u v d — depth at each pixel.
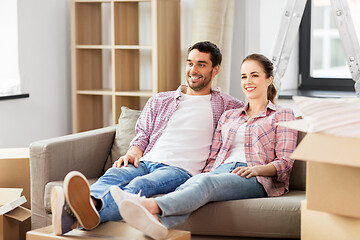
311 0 4.16
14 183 3.13
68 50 4.40
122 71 4.13
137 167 2.93
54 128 4.27
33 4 4.02
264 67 2.89
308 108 1.94
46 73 4.17
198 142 3.03
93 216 2.31
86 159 3.11
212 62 3.13
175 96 3.17
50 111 4.22
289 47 3.43
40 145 2.85
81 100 4.24
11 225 2.75
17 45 3.89
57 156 2.89
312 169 1.97
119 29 4.06
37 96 4.08
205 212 2.50
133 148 3.10
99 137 3.21
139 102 4.39
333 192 1.94
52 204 2.36
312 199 1.98
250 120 2.88
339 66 4.24
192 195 2.39
